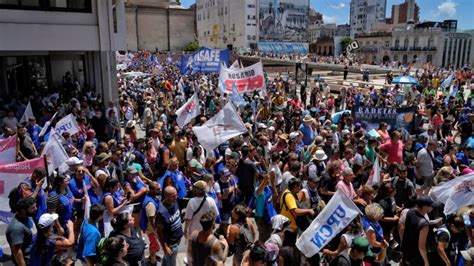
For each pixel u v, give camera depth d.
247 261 4.79
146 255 7.12
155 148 10.37
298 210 6.19
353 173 7.82
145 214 6.59
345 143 9.86
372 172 7.64
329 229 5.40
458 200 6.59
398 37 92.62
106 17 17.23
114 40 18.50
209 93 21.98
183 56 18.84
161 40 105.75
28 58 20.12
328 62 69.88
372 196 6.90
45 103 16.38
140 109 20.92
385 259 6.41
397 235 6.42
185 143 9.73
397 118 12.44
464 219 6.07
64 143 9.12
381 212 5.91
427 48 87.81
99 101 16.56
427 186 9.38
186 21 108.19
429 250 5.76
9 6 14.66
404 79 24.16
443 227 5.99
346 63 63.88
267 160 9.24
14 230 5.30
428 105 18.20
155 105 19.31
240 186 7.85
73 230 6.13
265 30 108.62
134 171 7.16
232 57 88.44
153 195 6.64
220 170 8.27
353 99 22.48
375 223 5.93
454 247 6.07
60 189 6.39
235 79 14.38
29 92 19.75
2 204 6.38
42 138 11.33
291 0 111.75
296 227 6.00
